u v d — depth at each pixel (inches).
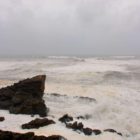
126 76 1291.8
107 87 956.6
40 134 480.1
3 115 597.6
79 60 2615.7
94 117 638.5
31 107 619.2
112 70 1545.3
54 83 1053.2
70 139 467.2
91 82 1097.4
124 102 735.7
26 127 512.1
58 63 2118.6
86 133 505.0
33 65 1948.8
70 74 1327.5
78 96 785.6
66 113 642.8
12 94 679.7
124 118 617.6
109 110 662.5
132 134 550.9
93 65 1911.9
